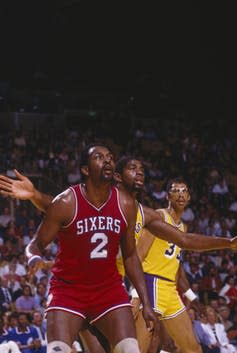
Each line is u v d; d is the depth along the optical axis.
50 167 29.50
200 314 18.92
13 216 24.69
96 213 6.98
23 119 36.97
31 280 19.61
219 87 43.50
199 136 38.84
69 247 7.00
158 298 9.87
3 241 22.83
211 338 18.55
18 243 22.27
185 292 10.87
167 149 36.31
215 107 43.44
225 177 35.38
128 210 7.10
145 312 7.25
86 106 41.59
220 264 25.36
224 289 23.02
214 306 20.64
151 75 43.34
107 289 7.07
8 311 18.44
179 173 33.19
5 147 30.59
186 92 43.66
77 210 6.95
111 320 7.00
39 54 42.75
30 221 23.80
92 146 7.10
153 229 8.80
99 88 43.19
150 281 9.90
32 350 17.22
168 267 10.02
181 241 8.50
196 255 24.41
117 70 43.50
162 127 39.50
